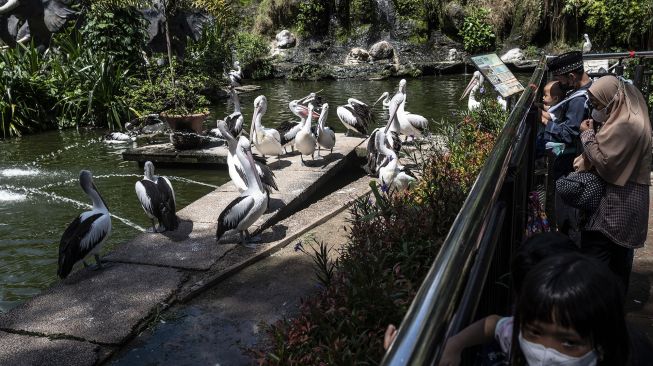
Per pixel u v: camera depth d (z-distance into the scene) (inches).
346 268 131.6
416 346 42.8
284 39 942.4
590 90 116.0
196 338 165.8
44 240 279.1
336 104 646.5
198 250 220.7
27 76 552.7
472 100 407.2
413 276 126.1
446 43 913.5
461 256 54.5
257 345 151.9
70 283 198.7
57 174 393.7
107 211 217.0
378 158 295.9
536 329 54.7
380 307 112.7
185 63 671.8
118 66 584.4
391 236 139.2
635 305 136.2
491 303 87.3
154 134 501.0
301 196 284.0
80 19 665.0
